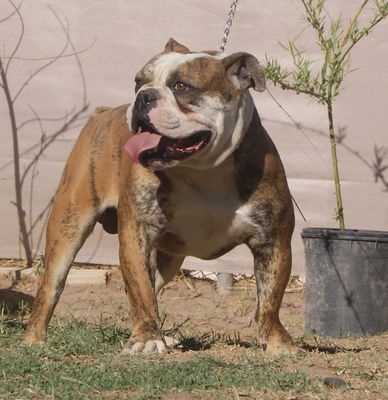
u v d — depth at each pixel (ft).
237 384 27.63
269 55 48.19
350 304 42.32
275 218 32.45
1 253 50.14
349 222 48.03
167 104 30.63
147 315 32.35
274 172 32.37
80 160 35.63
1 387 27.04
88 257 49.70
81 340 34.17
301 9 47.83
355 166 47.78
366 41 47.39
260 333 33.17
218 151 31.24
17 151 49.98
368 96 47.55
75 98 49.78
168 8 49.11
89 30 49.65
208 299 47.91
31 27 49.93
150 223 32.42
